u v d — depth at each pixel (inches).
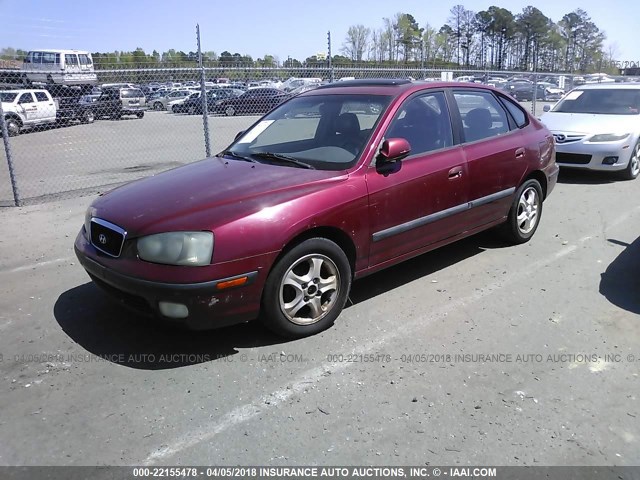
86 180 408.8
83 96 832.3
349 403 120.0
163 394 124.0
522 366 134.2
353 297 176.7
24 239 245.4
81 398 122.9
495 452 104.4
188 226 129.2
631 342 145.5
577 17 2869.1
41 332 154.2
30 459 103.7
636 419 113.8
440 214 178.2
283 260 138.7
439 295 177.3
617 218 265.7
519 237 223.1
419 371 132.3
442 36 2469.2
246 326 156.0
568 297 174.2
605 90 393.7
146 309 134.8
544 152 224.8
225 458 103.7
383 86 184.1
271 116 199.3
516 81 1131.9
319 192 145.6
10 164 307.4
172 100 1097.4
